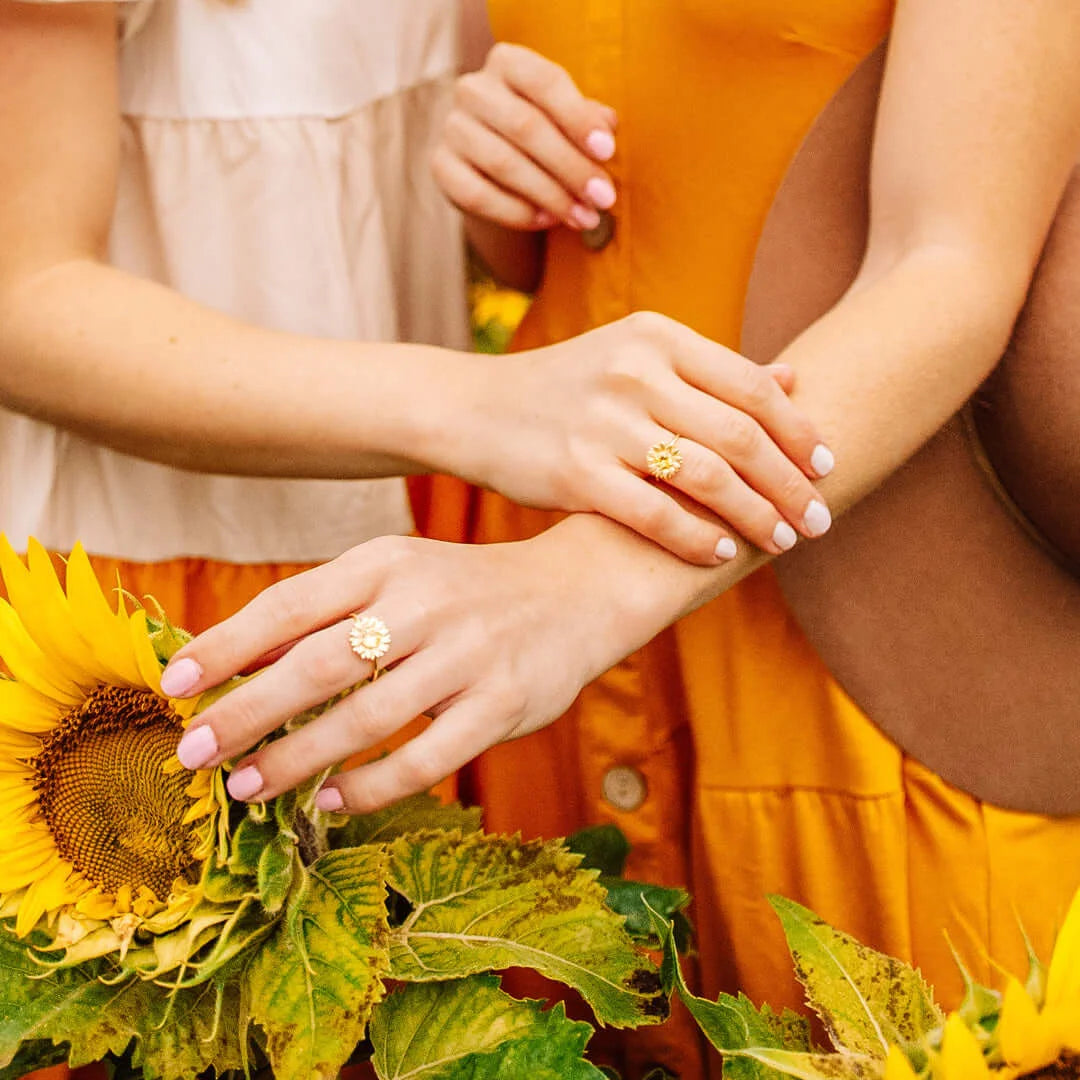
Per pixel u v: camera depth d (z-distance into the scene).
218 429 0.79
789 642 0.85
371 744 0.65
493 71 0.86
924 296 0.74
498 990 0.66
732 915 0.88
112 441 0.83
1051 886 0.81
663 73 0.83
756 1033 0.64
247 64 0.87
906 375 0.74
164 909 0.65
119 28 0.84
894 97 0.76
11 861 0.66
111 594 0.94
